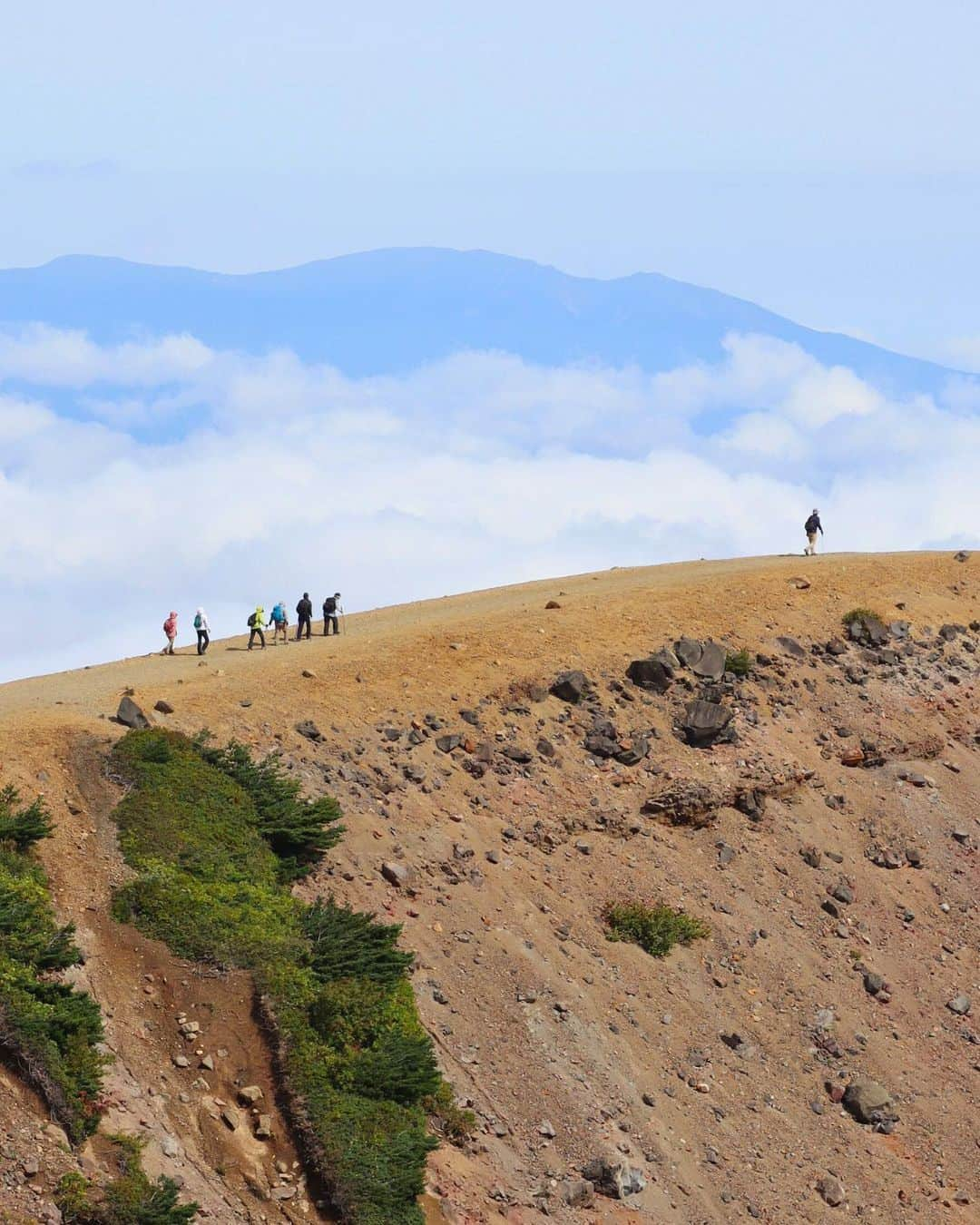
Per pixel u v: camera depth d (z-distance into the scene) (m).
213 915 43.78
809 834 65.50
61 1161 34.00
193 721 54.72
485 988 49.28
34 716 51.25
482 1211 40.59
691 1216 45.19
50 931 40.06
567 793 60.44
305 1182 37.91
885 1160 51.69
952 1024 59.53
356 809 53.72
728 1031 53.91
